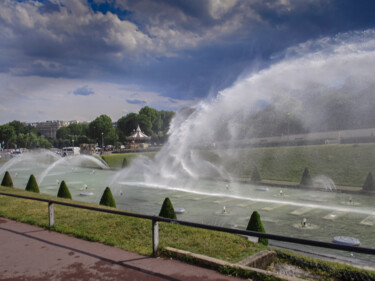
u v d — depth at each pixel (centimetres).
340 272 766
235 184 4028
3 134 15112
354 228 1880
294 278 584
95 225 1096
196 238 930
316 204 2639
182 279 611
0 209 1420
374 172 3784
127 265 691
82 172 5853
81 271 661
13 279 627
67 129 18225
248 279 608
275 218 2156
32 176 2728
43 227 1073
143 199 2972
